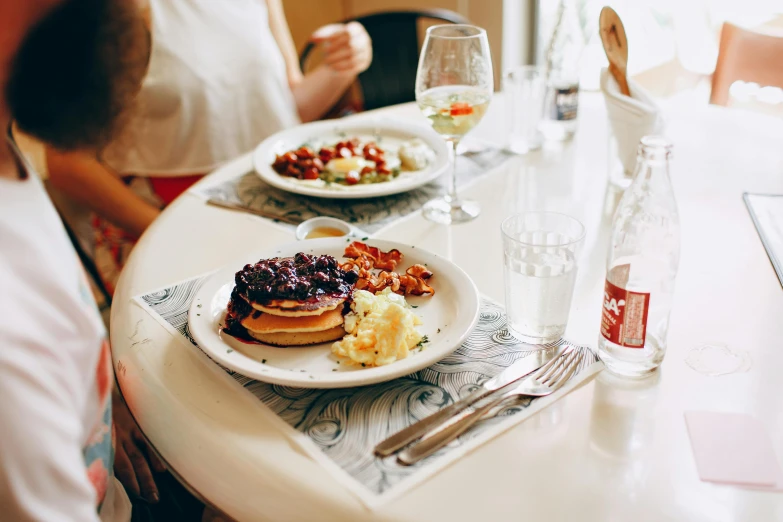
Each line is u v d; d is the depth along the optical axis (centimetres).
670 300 77
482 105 112
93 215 196
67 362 58
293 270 82
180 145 196
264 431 68
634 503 58
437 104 110
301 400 72
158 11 188
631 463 62
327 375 70
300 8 365
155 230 114
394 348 75
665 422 67
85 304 62
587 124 157
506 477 61
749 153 135
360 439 66
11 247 57
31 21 54
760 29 179
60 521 55
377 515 57
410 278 88
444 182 130
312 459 64
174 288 95
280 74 209
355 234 110
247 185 132
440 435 65
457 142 117
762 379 73
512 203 120
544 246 76
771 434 65
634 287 73
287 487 61
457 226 112
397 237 109
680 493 59
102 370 68
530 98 141
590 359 77
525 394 71
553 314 78
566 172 132
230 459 65
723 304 87
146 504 96
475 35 111
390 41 252
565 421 68
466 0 299
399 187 121
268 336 79
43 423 54
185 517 100
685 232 106
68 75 58
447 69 112
